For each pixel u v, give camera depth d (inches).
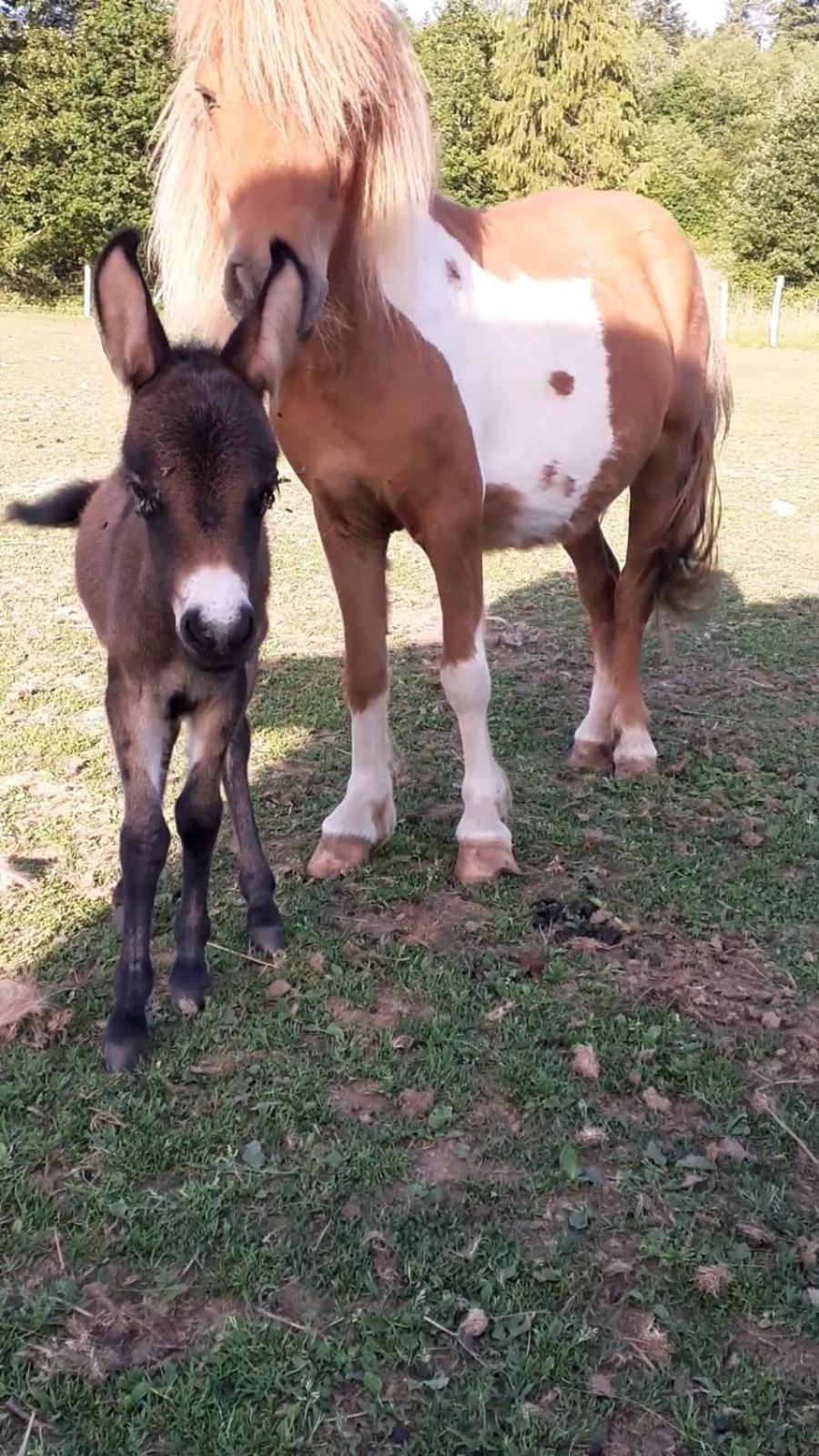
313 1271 89.0
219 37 117.0
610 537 338.3
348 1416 77.5
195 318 127.6
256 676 135.7
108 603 116.3
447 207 151.1
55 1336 82.8
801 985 129.8
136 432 97.1
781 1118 108.0
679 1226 94.6
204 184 124.1
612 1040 118.4
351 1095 109.6
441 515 137.4
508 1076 112.1
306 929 135.0
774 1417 79.0
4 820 159.0
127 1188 96.3
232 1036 116.6
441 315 135.1
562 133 1227.9
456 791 176.1
